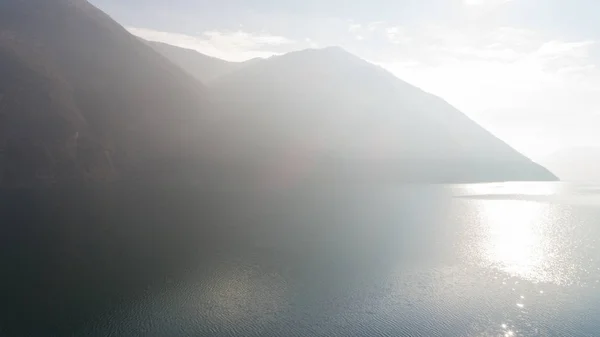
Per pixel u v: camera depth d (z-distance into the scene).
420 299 43.78
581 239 69.75
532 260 57.41
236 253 58.50
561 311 41.09
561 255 59.97
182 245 61.56
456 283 48.25
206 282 47.50
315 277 49.69
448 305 42.31
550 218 90.38
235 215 84.94
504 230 76.50
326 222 81.25
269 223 78.44
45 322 37.91
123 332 36.31
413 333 36.72
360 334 36.41
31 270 50.19
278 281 48.28
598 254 60.38
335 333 36.53
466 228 78.12
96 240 62.84
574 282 48.78
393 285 47.56
